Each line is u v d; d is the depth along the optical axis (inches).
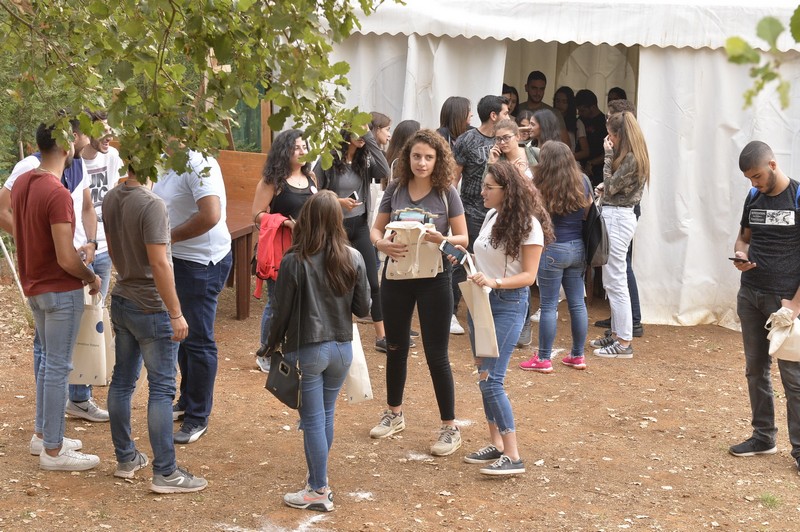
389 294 210.7
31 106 333.4
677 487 196.9
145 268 172.7
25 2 178.9
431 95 349.4
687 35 327.0
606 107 448.1
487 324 187.3
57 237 176.9
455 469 204.2
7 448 203.0
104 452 204.7
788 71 327.0
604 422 241.8
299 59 131.9
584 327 287.1
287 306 167.5
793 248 200.5
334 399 179.8
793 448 208.1
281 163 251.8
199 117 140.3
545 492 192.2
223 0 129.9
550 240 194.2
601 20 329.4
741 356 311.0
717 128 336.5
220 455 207.8
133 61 135.1
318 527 171.2
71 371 190.2
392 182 213.8
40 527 163.3
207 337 213.8
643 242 345.4
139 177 142.9
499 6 335.0
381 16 342.6
